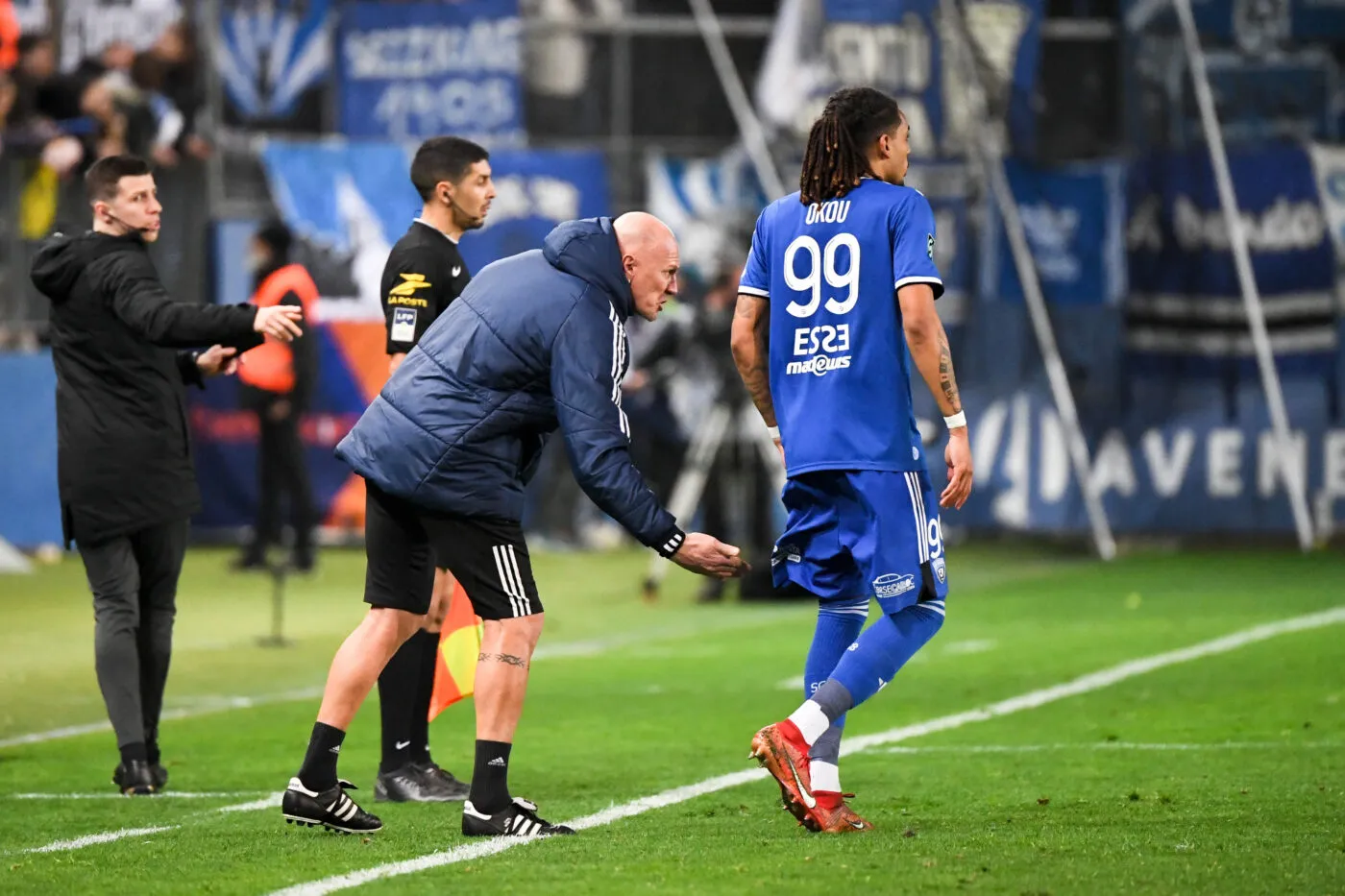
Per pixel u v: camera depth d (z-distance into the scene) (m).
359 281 60.53
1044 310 60.28
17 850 18.58
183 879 16.67
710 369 58.44
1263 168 60.59
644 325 59.72
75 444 23.05
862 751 25.28
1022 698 30.75
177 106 59.88
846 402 18.75
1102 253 60.84
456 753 26.09
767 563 49.28
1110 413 60.78
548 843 18.17
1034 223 60.78
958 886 15.61
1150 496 60.53
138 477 23.12
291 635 41.91
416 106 60.94
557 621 44.97
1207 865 16.48
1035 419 60.31
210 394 61.06
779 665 36.50
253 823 20.20
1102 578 52.53
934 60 60.50
